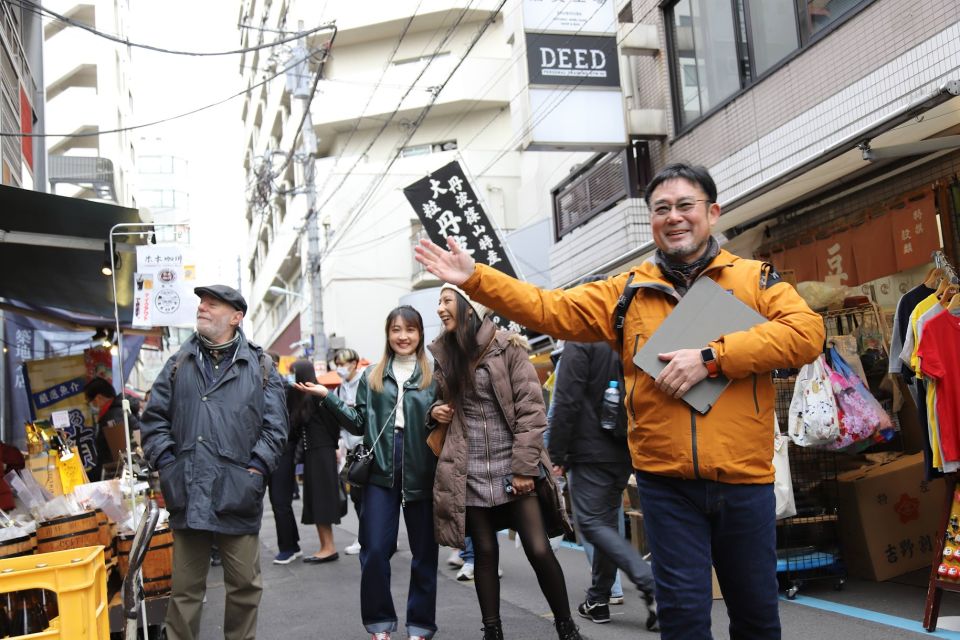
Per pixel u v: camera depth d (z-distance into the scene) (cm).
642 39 938
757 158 768
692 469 222
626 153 963
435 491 377
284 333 3372
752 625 233
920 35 573
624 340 244
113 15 2652
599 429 429
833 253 648
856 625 405
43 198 531
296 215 2864
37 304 798
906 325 426
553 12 924
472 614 494
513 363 386
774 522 231
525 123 916
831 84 672
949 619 397
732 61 823
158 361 3822
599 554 443
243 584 374
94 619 269
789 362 221
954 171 546
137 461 658
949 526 385
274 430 385
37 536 406
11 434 1017
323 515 702
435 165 2608
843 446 469
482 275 244
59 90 2641
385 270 2552
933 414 389
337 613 516
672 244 242
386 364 433
